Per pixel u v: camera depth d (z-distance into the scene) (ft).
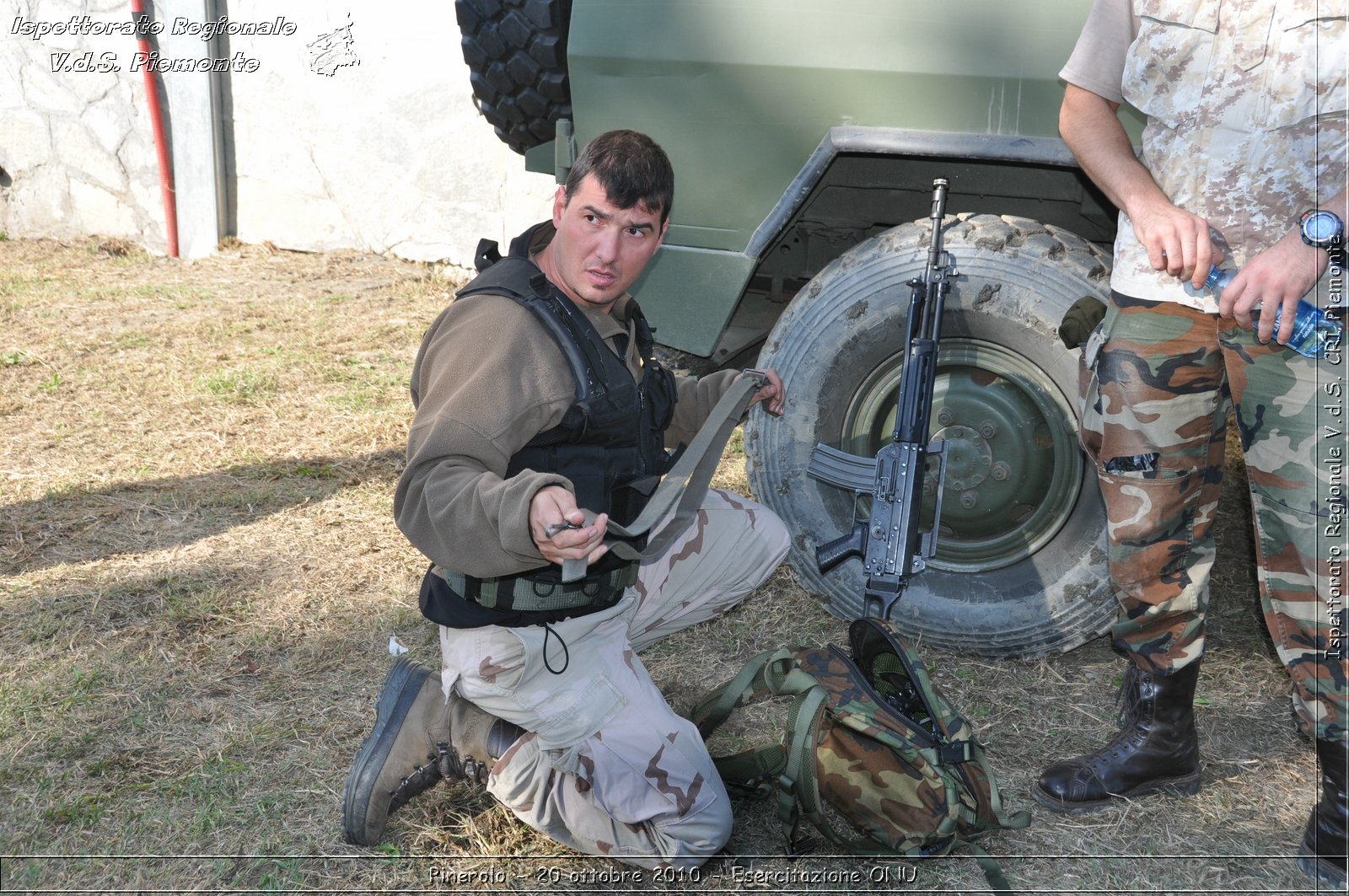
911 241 9.40
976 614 9.77
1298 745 8.67
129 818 7.75
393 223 23.66
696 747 6.93
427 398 6.53
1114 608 9.40
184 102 24.07
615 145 6.52
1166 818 7.83
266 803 7.89
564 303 6.72
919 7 8.95
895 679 7.91
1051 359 9.19
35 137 25.64
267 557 11.69
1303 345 6.55
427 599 7.06
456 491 6.12
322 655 9.91
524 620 6.73
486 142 22.16
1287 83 6.61
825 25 9.21
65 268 23.84
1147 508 7.58
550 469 6.70
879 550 8.75
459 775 7.30
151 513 12.64
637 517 6.98
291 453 14.35
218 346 18.51
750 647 10.28
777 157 9.67
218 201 24.59
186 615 10.47
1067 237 9.23
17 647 9.87
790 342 9.93
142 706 9.08
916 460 8.75
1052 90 8.77
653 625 8.38
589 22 9.97
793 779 6.93
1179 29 6.90
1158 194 7.11
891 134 9.23
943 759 7.16
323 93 23.32
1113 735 8.75
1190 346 7.25
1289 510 6.97
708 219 10.01
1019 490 9.59
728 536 8.45
